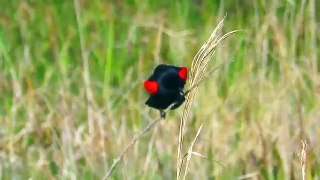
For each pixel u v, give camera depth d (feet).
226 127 34.22
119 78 41.14
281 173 32.37
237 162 32.65
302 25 38.52
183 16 45.14
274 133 33.22
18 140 34.91
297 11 41.14
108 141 33.35
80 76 39.93
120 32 45.29
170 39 42.27
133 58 42.32
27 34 44.50
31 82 39.29
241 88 36.55
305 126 33.86
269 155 32.63
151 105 22.07
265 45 37.91
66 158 32.40
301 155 27.35
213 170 32.37
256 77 37.17
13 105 35.86
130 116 36.50
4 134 35.47
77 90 39.58
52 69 40.93
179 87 21.81
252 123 34.04
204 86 36.06
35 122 35.24
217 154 32.71
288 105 34.78
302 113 34.01
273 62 38.37
